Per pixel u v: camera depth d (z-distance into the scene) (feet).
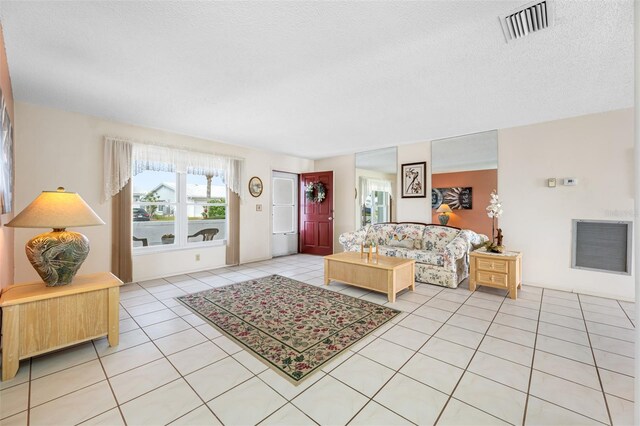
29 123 10.53
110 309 7.27
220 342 7.51
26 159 10.48
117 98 10.00
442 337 7.79
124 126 12.91
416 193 16.80
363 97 9.82
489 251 12.21
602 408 5.07
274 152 19.90
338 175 21.17
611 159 11.23
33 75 8.26
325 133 14.69
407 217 17.22
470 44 6.63
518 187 13.29
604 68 7.76
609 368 6.31
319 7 5.40
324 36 6.36
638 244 3.30
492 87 9.00
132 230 13.23
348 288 12.51
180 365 6.43
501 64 7.56
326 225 21.16
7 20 5.78
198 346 7.30
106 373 6.13
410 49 6.88
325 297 11.19
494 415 4.91
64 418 4.83
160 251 14.40
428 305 10.34
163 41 6.57
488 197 14.16
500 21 5.80
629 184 10.94
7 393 5.47
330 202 20.93
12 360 5.97
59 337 6.61
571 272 12.06
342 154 20.68
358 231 17.04
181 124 13.12
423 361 6.59
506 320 8.96
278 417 4.86
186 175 15.64
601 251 11.45
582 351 7.04
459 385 5.72
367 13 5.57
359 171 19.94
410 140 16.22
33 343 6.27
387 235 16.37
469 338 7.73
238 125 13.25
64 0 5.19
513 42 6.54
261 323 8.67
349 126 13.35
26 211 6.64
